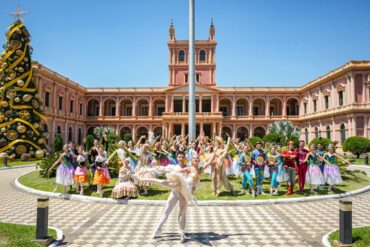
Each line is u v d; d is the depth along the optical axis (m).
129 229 8.86
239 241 7.79
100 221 9.73
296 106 67.81
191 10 22.83
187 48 70.19
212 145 14.29
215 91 64.25
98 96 67.25
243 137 67.94
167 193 13.66
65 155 13.72
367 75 42.56
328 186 15.39
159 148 16.56
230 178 17.48
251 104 65.75
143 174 13.43
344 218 7.16
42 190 14.82
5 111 32.22
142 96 67.12
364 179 18.50
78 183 14.07
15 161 31.36
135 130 66.69
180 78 69.81
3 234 7.82
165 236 8.20
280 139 41.81
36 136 33.47
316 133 56.47
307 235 8.33
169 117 63.06
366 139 35.84
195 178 8.06
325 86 52.53
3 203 12.45
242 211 11.13
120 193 12.59
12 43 33.44
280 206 11.97
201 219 10.00
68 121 57.53
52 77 50.09
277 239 7.98
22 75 33.41
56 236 7.96
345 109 44.62
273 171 13.49
